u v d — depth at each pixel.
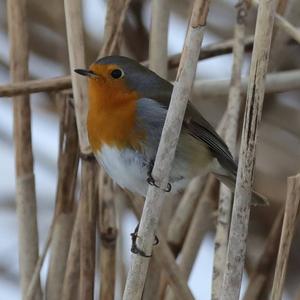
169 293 8.62
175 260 8.65
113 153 7.86
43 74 11.90
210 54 9.51
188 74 6.82
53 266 8.52
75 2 8.08
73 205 8.57
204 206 8.86
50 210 11.62
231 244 6.94
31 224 8.63
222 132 9.03
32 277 8.52
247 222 6.89
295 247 11.55
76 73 8.02
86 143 8.02
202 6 6.74
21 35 8.66
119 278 9.27
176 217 9.00
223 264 8.12
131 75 7.94
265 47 6.73
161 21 8.64
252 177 6.84
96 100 7.89
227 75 11.85
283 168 11.73
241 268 6.94
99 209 8.14
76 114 8.08
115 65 7.87
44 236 11.30
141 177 7.89
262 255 8.88
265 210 11.46
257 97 6.76
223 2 11.98
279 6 9.06
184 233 8.97
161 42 8.64
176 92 6.86
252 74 6.77
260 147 11.85
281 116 11.85
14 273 11.34
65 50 11.37
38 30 11.90
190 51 6.80
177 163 8.21
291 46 10.66
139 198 8.59
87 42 11.52
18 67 8.66
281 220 8.77
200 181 9.01
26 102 8.62
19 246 8.66
